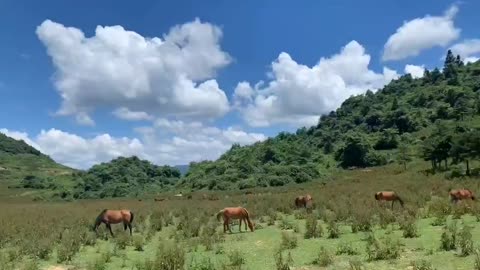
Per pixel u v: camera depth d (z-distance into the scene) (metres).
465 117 116.62
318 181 83.19
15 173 193.75
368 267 12.11
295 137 157.50
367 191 39.25
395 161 96.88
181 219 26.77
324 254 13.22
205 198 64.81
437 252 13.32
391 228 18.50
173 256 13.06
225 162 115.69
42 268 14.74
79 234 20.41
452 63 186.75
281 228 21.78
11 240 20.95
